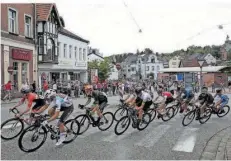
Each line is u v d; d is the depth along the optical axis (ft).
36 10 95.55
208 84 159.43
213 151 24.31
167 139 28.63
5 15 74.90
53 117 24.75
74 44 126.11
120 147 25.16
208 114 40.47
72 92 88.69
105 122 32.78
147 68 364.99
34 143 23.73
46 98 28.22
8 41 75.82
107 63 184.24
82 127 30.53
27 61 86.17
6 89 68.44
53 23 101.96
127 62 398.21
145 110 33.73
